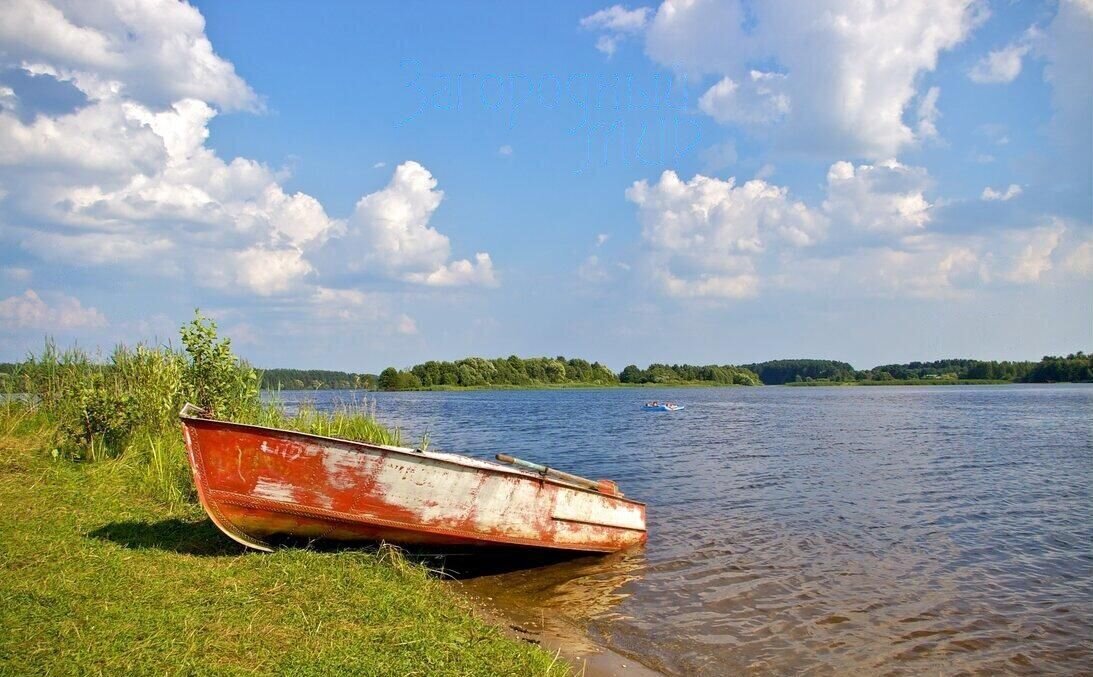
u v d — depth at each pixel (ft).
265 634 19.77
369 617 21.86
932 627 26.84
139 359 50.06
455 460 30.91
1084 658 24.23
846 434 114.62
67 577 22.66
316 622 20.99
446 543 30.91
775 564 35.04
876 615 28.02
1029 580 32.91
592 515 35.40
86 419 41.50
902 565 35.22
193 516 32.53
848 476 65.51
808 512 48.14
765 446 94.17
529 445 93.40
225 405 48.34
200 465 27.37
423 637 20.68
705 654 23.82
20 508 30.48
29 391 52.21
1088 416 163.12
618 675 21.76
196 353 48.24
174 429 46.01
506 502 31.96
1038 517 47.14
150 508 33.17
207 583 23.71
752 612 28.14
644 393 416.87
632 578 32.48
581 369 572.10
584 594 30.07
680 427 131.13
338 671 17.93
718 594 30.30
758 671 22.68
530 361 525.75
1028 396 314.14
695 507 49.80
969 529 43.34
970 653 24.49
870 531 42.55
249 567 25.86
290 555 27.35
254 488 27.84
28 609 19.81
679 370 640.99
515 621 26.13
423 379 436.76
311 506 28.43
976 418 158.51
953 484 60.95
